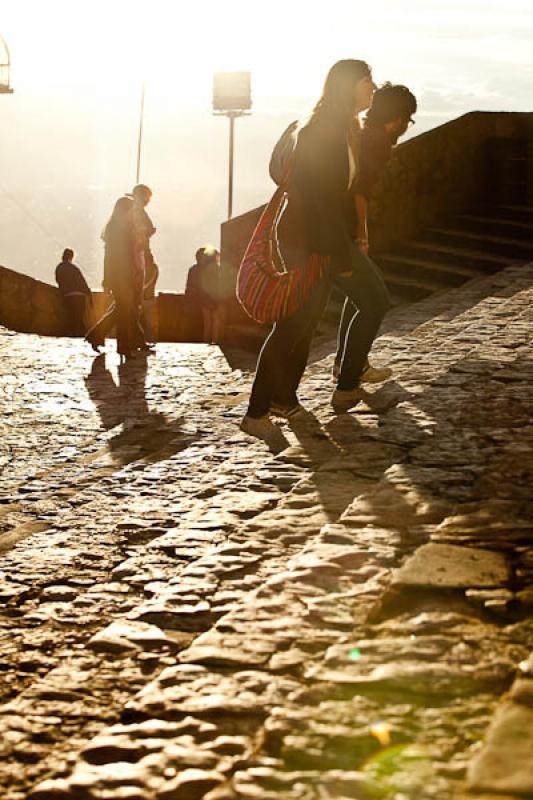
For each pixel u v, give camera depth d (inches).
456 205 639.8
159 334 755.4
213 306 639.1
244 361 540.4
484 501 201.8
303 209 266.1
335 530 189.5
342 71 261.3
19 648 169.0
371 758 115.3
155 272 608.4
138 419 399.9
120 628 166.2
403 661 137.9
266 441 273.3
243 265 270.8
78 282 785.6
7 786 121.7
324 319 575.5
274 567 188.4
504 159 640.4
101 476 313.4
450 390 294.4
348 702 128.2
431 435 253.8
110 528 234.4
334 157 260.8
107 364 532.7
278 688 135.3
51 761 127.0
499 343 351.3
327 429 273.4
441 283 580.7
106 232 544.7
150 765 119.4
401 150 621.3
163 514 242.7
